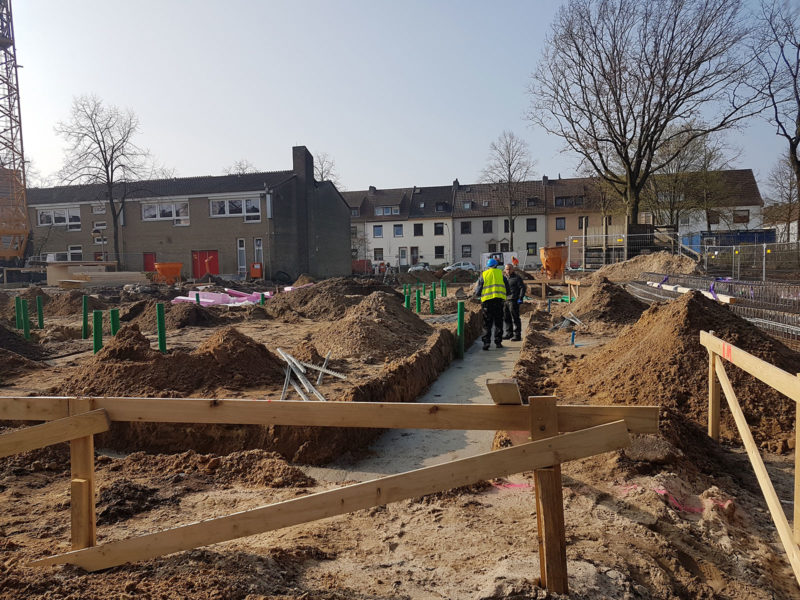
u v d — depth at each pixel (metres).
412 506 4.44
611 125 31.41
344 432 6.08
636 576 3.38
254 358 7.81
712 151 44.00
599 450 2.84
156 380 6.99
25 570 3.01
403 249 67.06
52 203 40.62
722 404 6.27
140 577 3.04
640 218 39.53
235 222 38.38
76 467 3.23
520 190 63.22
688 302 7.35
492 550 3.65
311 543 3.80
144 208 39.47
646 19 29.12
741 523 4.28
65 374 9.07
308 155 41.53
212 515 4.24
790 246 18.84
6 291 24.17
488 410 2.99
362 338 10.53
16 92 37.25
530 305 20.53
